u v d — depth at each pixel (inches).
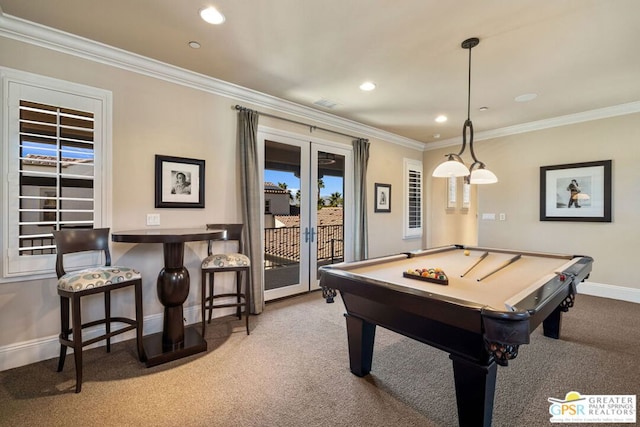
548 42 100.1
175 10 85.7
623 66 116.5
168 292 102.3
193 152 128.7
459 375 64.4
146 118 116.6
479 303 60.2
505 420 70.8
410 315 73.4
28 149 93.4
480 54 108.6
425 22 90.1
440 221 245.6
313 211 175.3
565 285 74.7
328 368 93.4
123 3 82.6
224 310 138.9
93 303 106.9
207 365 94.9
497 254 128.3
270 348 106.7
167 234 92.9
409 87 137.6
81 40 100.1
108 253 101.3
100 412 72.7
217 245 136.1
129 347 105.5
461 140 227.6
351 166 195.0
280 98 152.5
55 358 98.2
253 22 91.0
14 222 92.0
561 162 180.5
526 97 148.3
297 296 168.1
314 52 108.3
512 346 52.4
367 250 195.8
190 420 70.2
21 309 93.8
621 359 99.0
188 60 114.9
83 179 104.2
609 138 164.9
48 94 97.1
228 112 139.2
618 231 162.7
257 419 70.8
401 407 75.4
